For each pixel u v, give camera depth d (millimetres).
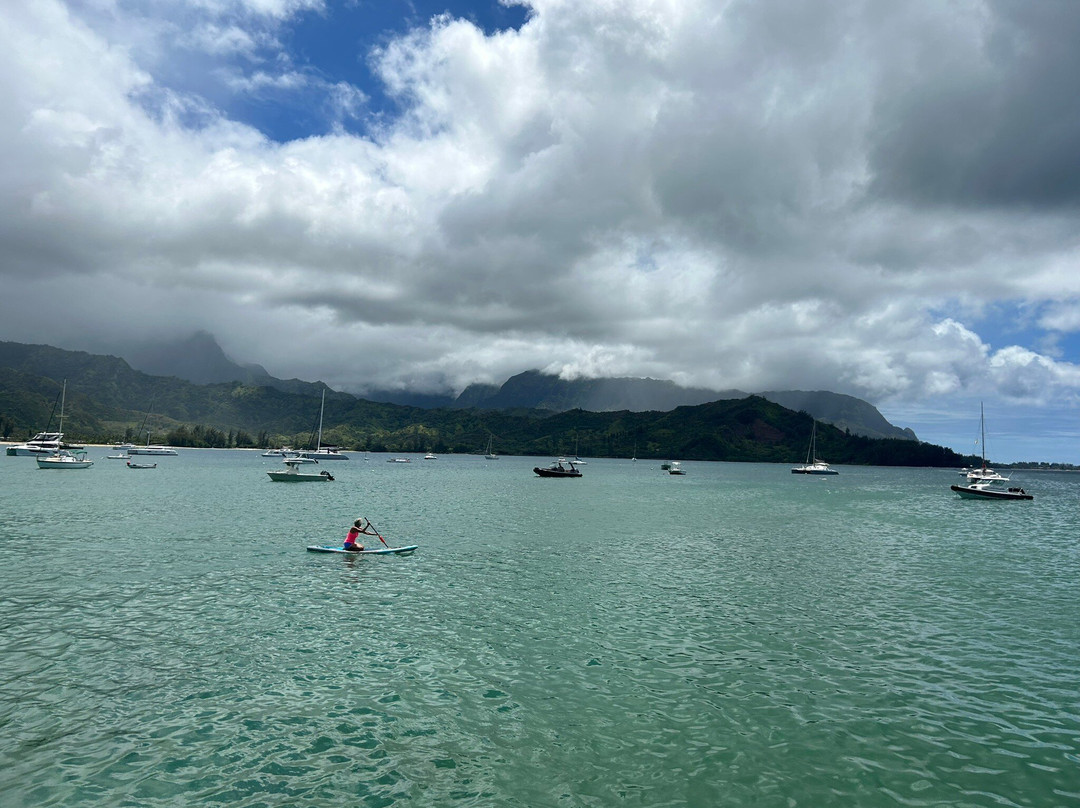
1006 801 11805
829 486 150875
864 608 25969
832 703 16125
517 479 148500
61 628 20953
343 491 90062
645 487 128125
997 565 37594
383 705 15508
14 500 64500
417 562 33969
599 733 14266
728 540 46469
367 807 11195
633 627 22516
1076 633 22625
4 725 14070
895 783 12375
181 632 20797
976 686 17422
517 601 25906
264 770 12391
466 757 13078
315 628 21547
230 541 39344
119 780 11938
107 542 38219
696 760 13125
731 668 18516
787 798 11789
